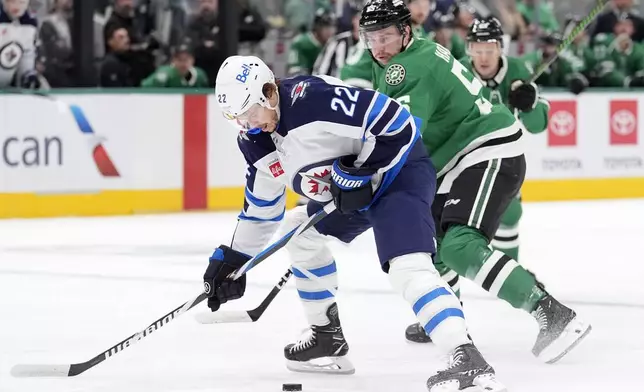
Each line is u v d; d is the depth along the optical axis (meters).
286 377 9.79
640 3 28.38
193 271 16.19
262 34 25.58
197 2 24.42
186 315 12.79
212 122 23.72
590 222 22.00
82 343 11.30
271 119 8.50
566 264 16.84
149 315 12.83
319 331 9.88
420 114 9.98
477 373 8.41
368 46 10.27
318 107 8.36
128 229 20.78
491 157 10.45
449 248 10.11
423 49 10.20
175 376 9.81
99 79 23.45
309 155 8.62
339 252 18.25
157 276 15.72
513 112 13.19
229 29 24.58
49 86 23.20
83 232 20.34
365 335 11.66
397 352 10.83
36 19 22.67
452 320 8.50
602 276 15.70
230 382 9.61
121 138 22.91
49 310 13.16
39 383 9.55
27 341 11.41
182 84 23.91
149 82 23.78
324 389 9.33
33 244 18.89
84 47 23.22
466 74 10.55
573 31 13.37
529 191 25.53
